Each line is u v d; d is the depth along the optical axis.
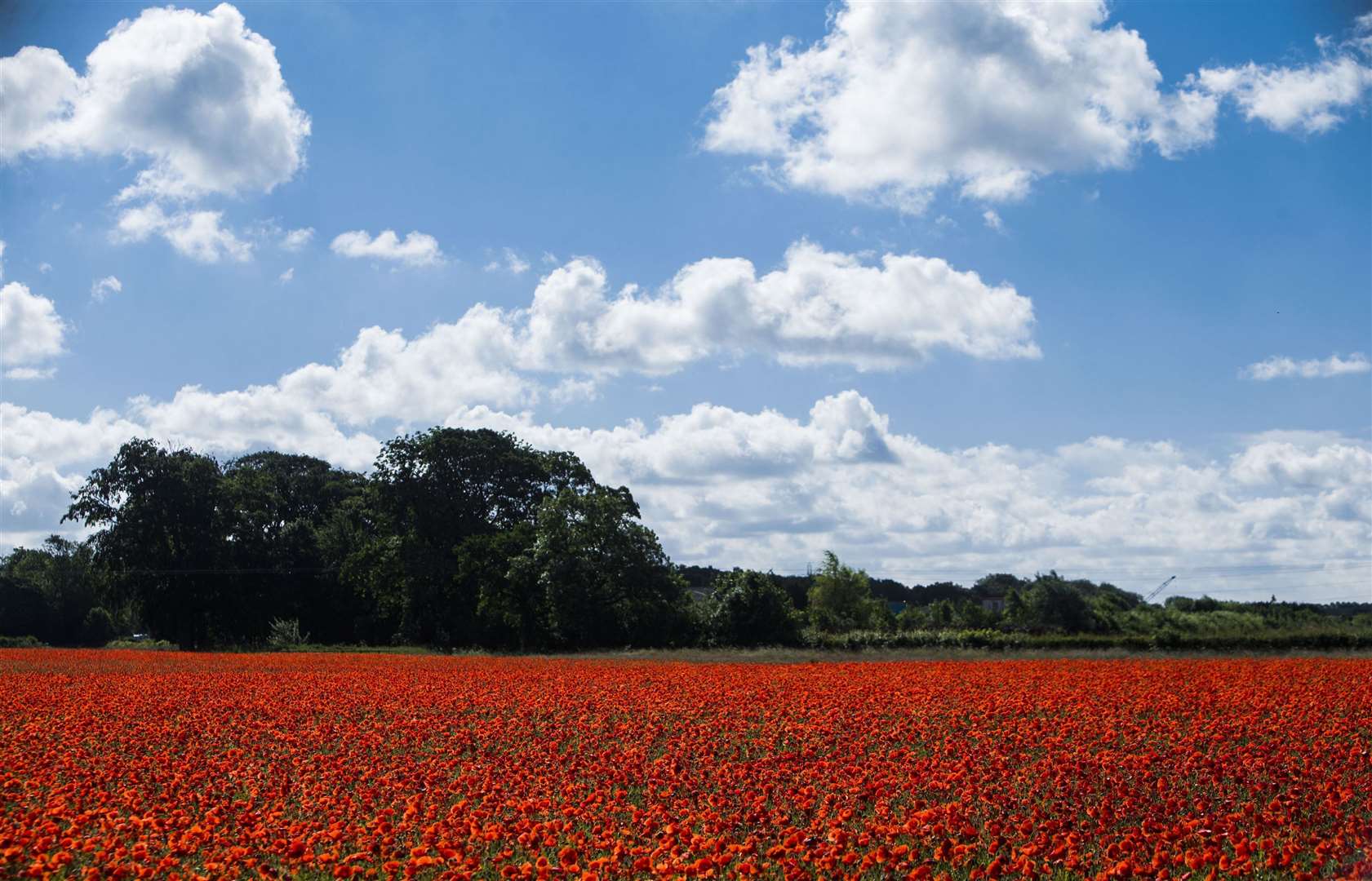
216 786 15.49
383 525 81.00
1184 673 31.30
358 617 86.75
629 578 68.00
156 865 10.74
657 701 25.55
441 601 75.75
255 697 28.77
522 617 70.81
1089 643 51.66
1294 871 10.59
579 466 86.06
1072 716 21.58
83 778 15.44
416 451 80.44
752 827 12.45
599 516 70.12
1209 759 15.46
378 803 13.91
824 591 84.19
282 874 10.85
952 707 23.56
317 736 21.34
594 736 20.88
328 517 99.38
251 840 11.41
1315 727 19.91
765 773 15.34
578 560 68.25
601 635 68.00
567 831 12.23
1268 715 21.23
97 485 81.06
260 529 87.06
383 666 45.03
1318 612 68.12
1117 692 25.69
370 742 19.66
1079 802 13.97
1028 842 11.68
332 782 15.27
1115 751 17.81
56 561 109.44
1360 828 11.95
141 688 31.88
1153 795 14.41
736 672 35.78
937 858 10.74
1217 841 11.26
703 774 15.55
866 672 34.28
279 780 15.59
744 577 65.88
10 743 19.84
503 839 11.89
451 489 80.12
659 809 12.49
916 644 55.28
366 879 10.86
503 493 81.88
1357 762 16.06
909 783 14.59
